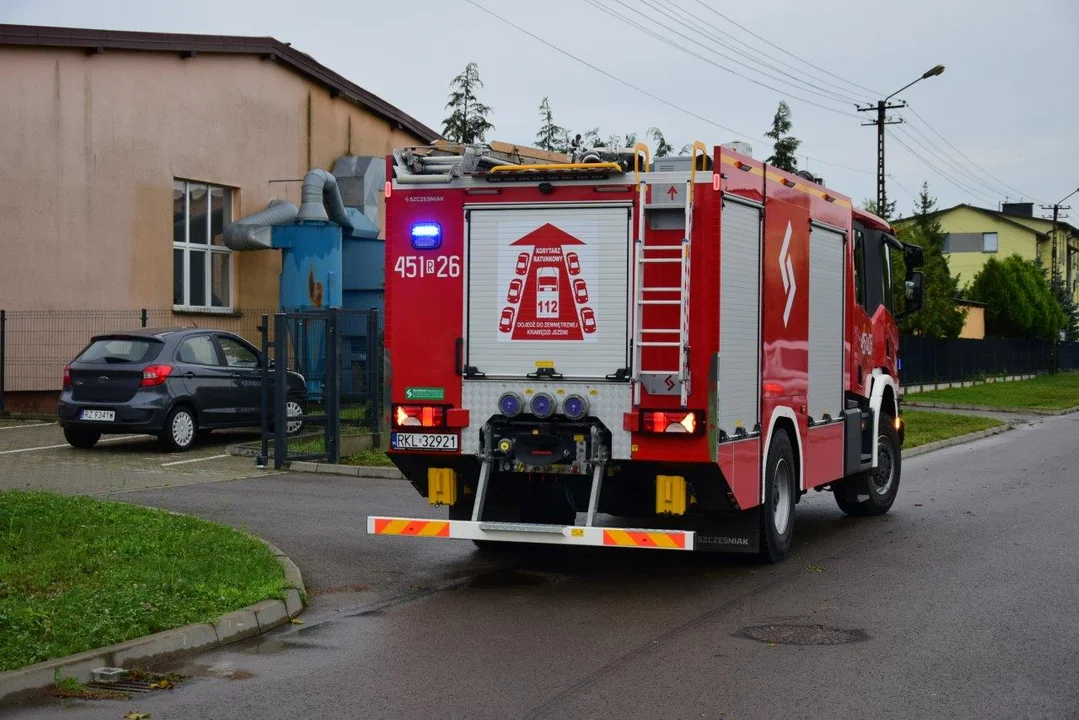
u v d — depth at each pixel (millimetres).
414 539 11195
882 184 37219
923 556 10516
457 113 41312
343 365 17844
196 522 10539
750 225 9219
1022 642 7270
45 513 10266
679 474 8789
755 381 9344
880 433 13156
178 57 26953
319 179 26703
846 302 11859
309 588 8984
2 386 23703
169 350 18188
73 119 24953
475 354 9148
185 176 27219
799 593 8852
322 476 15805
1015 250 83625
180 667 6699
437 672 6594
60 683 6199
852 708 5887
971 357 51406
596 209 8891
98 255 25391
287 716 5785
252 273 29141
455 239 9195
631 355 8781
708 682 6375
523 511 9547
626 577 9508
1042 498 14711
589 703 5984
